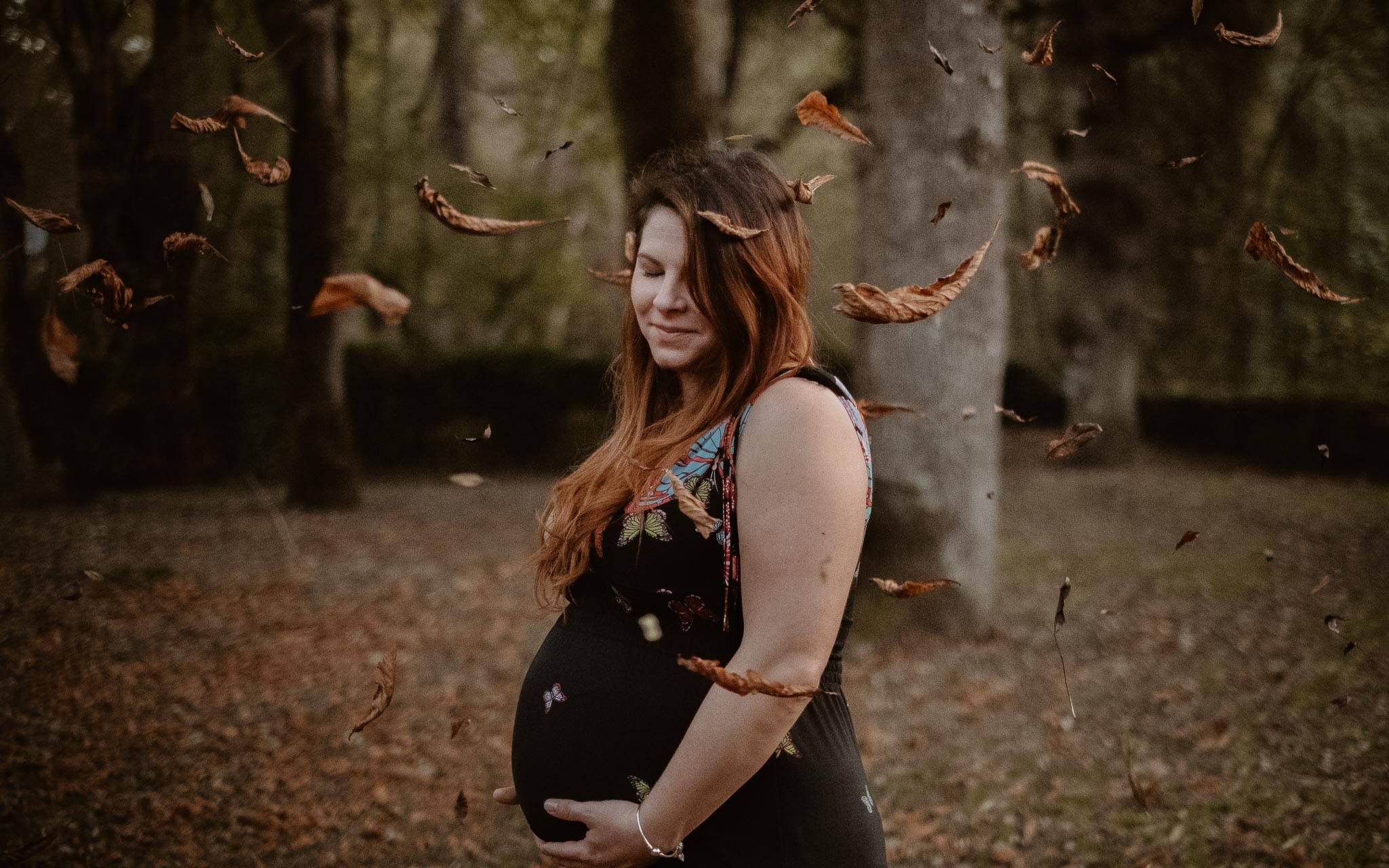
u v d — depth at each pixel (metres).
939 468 5.51
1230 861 3.01
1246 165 14.77
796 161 18.31
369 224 16.30
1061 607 1.09
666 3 6.11
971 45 5.12
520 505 11.09
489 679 4.99
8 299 9.17
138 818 3.38
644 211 1.29
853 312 1.08
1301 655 5.10
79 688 4.54
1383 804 3.30
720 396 1.22
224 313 12.24
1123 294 13.65
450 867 3.16
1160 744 4.02
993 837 3.32
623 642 1.28
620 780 1.24
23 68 7.48
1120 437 13.77
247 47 8.54
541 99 15.33
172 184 8.37
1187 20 11.20
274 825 3.39
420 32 15.20
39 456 9.55
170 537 8.17
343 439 10.11
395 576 7.23
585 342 18.23
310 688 4.77
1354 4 12.54
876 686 4.88
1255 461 14.26
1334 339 14.66
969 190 5.20
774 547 1.11
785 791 1.20
